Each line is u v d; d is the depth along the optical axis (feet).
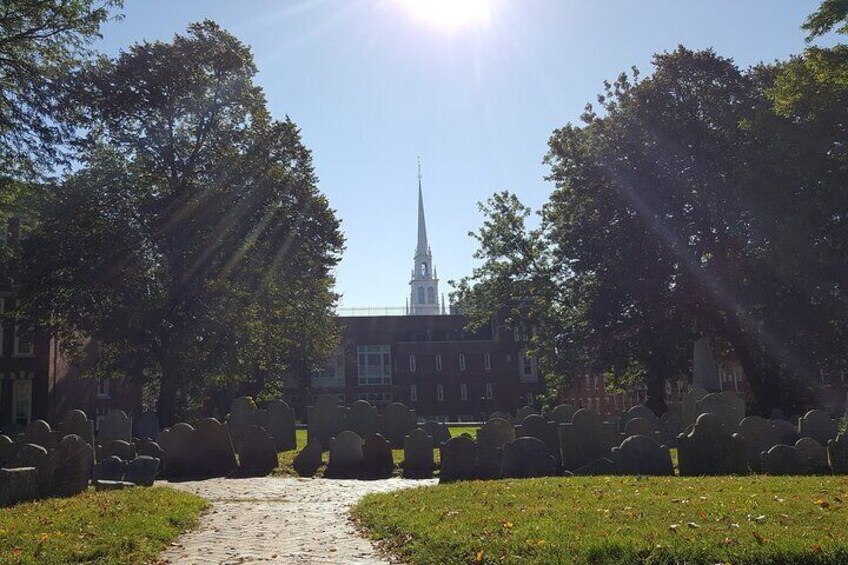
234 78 142.00
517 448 57.62
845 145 104.63
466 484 50.47
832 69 99.14
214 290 133.90
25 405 160.04
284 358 184.44
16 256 132.16
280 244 145.79
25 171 101.55
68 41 96.37
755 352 134.10
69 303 129.08
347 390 278.46
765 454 55.26
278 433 98.17
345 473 70.18
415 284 623.36
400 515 39.22
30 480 45.34
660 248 129.18
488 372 280.51
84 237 130.21
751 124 112.68
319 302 173.78
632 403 259.19
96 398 191.11
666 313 134.51
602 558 27.07
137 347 137.69
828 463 55.83
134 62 133.59
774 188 111.24
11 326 160.66
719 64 134.82
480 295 157.48
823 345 124.77
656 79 138.00
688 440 55.93
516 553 28.48
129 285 131.03
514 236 153.69
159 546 34.09
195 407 150.00
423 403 277.44
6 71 92.73
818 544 26.91
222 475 71.20
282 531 39.04
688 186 129.18
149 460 59.26
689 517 32.76
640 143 132.16
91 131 128.98
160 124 136.26
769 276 122.01
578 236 135.64
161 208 134.82
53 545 31.78
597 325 135.03
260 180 139.64
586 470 57.41
